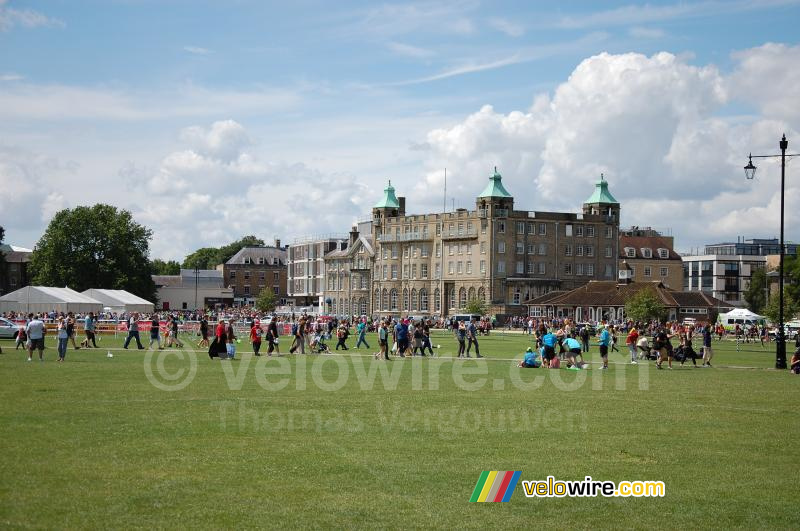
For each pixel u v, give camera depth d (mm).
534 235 175500
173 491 17312
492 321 156750
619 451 21906
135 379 38125
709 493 18000
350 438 23156
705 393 36031
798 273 130750
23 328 62125
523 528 15523
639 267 196000
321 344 62656
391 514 16078
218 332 53250
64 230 164750
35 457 20047
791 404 32094
